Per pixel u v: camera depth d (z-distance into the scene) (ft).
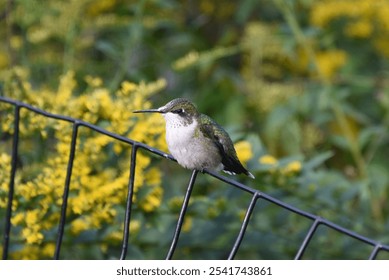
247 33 39.17
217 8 44.47
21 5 35.78
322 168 38.60
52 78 36.70
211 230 28.40
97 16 38.55
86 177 25.31
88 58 39.09
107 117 25.86
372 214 35.01
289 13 36.19
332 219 30.60
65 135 25.55
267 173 27.66
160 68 40.45
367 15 40.11
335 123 40.01
